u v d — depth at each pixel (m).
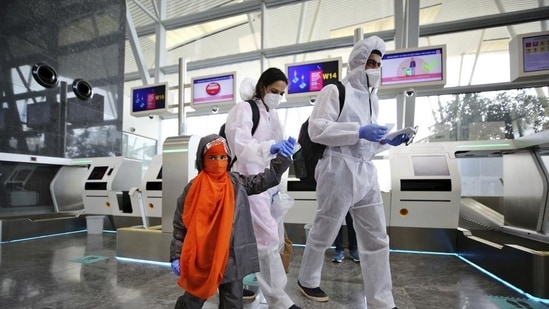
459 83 4.91
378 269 1.66
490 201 4.02
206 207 1.22
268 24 6.33
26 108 5.04
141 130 7.64
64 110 5.64
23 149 4.97
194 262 1.18
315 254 1.90
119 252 3.10
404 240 3.44
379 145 1.78
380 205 1.74
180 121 3.83
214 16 6.73
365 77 1.73
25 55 5.07
